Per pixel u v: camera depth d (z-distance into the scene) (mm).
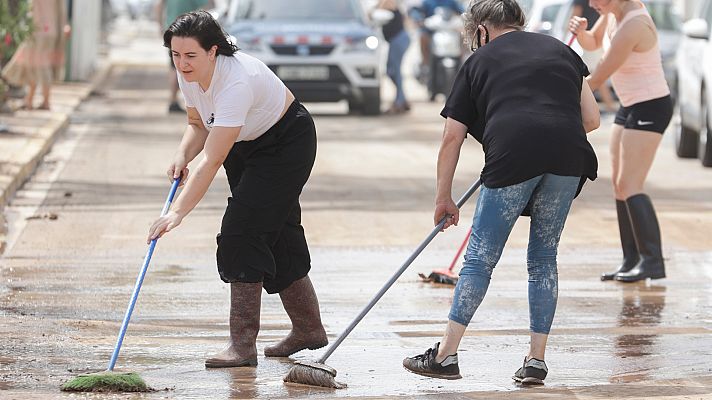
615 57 20609
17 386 13547
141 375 14305
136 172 32938
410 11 64938
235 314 14969
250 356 14977
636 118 21156
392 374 14602
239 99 14250
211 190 30578
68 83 58906
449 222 14430
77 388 13352
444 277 20844
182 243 23859
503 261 22953
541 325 14336
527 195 14055
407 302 19266
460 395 13570
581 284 21188
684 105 38250
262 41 48062
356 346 16203
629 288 20906
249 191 14750
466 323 14250
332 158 37000
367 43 49094
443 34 59062
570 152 13930
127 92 58719
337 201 29234
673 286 21109
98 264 21719
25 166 31281
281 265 15352
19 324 17047
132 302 13969
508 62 14148
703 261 23344
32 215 26406
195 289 19828
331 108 55375
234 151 15008
